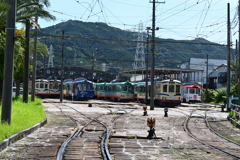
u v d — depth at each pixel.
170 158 9.30
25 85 25.41
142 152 10.11
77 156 9.08
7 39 13.30
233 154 10.22
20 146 10.34
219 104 48.06
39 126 15.53
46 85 54.03
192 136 14.48
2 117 13.13
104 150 10.21
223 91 51.62
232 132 17.06
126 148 10.78
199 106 41.66
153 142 12.45
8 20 13.32
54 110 27.03
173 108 36.00
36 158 8.62
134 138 13.64
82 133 14.58
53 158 8.67
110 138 13.30
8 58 13.27
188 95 51.34
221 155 9.99
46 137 12.55
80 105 35.94
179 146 11.56
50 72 80.88
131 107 35.00
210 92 56.19
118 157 9.16
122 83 47.28
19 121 14.39
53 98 54.72
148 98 42.72
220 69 67.94
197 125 19.52
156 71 52.59
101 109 30.33
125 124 18.55
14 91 45.97
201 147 11.48
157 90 39.94
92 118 21.56
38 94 53.34
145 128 17.02
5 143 9.91
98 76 83.25
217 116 26.38
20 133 11.83
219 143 12.81
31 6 22.94
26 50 24.62
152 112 28.30
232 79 48.41
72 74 82.12
